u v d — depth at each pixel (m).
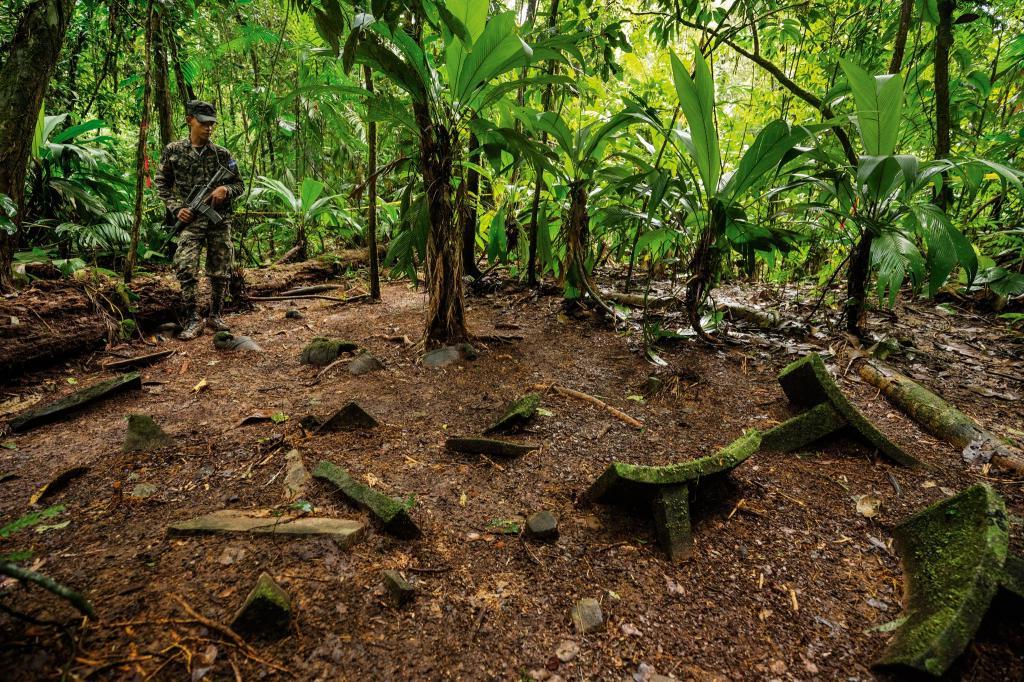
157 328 3.79
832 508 1.74
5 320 2.79
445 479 1.89
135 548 1.43
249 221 7.06
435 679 1.11
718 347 3.32
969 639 1.12
